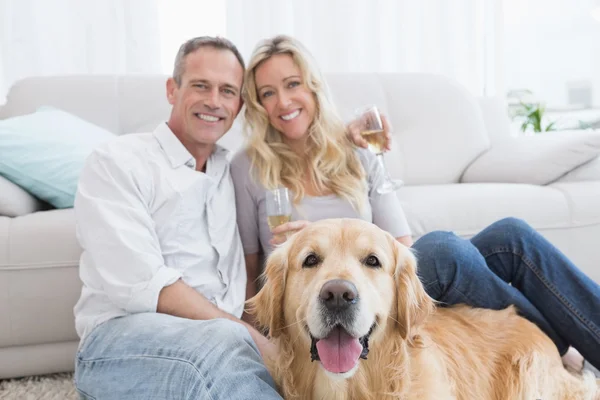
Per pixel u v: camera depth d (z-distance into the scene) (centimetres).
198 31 405
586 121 465
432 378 139
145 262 145
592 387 172
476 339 164
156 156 170
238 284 182
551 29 473
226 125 180
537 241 181
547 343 170
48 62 380
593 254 264
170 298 145
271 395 120
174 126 181
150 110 300
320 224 139
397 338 139
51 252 201
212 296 173
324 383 136
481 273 174
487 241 188
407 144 323
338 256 130
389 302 136
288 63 198
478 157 329
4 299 199
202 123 173
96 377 137
